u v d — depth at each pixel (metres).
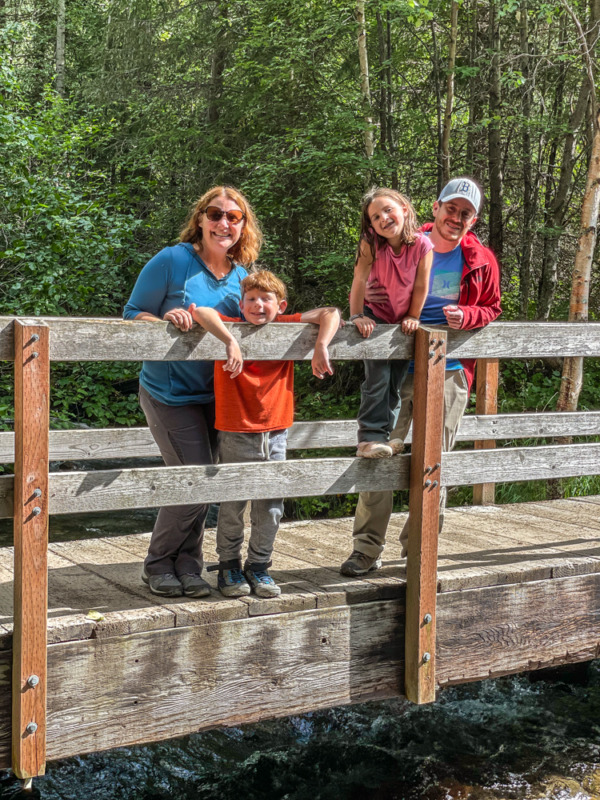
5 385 11.19
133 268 13.13
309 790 3.94
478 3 12.57
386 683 3.42
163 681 2.96
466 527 4.77
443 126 12.55
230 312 3.18
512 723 4.63
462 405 3.68
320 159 11.16
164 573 3.24
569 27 11.72
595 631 3.96
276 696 3.18
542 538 4.50
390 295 3.40
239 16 13.89
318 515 9.20
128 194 14.70
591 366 11.41
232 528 3.21
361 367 11.53
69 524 8.58
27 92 17.58
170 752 4.25
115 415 12.38
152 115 14.77
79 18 18.77
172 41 14.70
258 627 3.13
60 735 2.78
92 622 2.84
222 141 13.38
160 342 2.82
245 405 3.07
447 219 3.50
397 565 3.81
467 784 3.99
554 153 13.62
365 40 11.77
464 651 3.59
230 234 3.07
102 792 3.90
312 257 12.22
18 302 11.47
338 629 3.30
